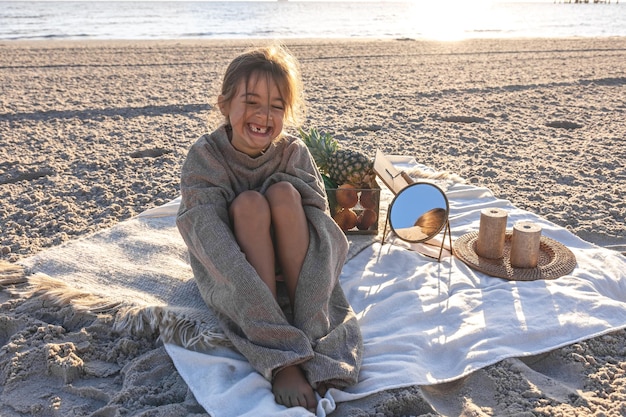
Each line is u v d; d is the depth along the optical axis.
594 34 34.03
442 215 3.73
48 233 4.53
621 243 4.35
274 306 2.67
